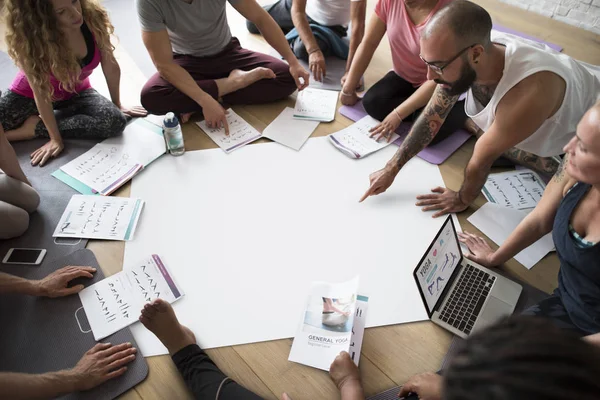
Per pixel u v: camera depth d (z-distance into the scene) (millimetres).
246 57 2320
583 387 379
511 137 1475
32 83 1853
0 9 1706
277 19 2812
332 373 1315
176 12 2018
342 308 1469
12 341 1426
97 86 2479
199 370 1315
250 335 1438
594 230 1093
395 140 2090
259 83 2234
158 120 2209
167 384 1347
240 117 2223
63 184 1907
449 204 1780
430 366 1372
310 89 2395
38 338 1433
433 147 2072
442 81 1466
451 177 1942
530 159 1893
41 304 1512
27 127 2115
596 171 959
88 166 1974
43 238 1712
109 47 2037
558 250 1196
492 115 1572
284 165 1984
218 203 1827
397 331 1449
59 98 2104
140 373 1360
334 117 2236
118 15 2998
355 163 1994
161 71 2064
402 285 1557
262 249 1663
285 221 1759
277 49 2311
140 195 1859
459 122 2088
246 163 1995
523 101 1409
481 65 1419
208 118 2098
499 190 1875
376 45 2145
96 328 1451
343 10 2562
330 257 1637
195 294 1537
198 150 2061
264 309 1497
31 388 1135
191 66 2260
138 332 1447
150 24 1943
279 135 2119
